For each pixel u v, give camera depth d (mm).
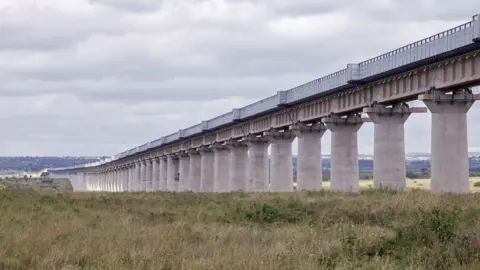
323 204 44094
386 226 33094
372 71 68688
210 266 20188
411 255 21625
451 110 58719
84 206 47656
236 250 22875
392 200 42969
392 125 69625
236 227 33406
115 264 20734
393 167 69000
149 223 35656
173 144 175250
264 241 27172
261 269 19578
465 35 51750
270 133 104750
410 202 41688
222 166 134625
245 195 63312
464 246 21812
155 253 22781
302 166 93375
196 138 152000
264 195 60875
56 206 45719
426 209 36562
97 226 32750
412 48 60312
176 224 32875
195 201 53812
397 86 66000
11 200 48219
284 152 104438
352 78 71500
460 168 58438
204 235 28953
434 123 59125
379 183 69000
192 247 24984
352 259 21562
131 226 32688
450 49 53781
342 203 44094
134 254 22219
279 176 103750
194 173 156875
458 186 58188
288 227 34094
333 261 21578
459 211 31062
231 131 126125
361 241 24562
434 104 58656
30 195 54312
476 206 39219
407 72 63156
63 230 28719
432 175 59062
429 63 59125
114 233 28922
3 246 24266
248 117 113625
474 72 53594
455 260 20531
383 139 69438
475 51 52781
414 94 62719
